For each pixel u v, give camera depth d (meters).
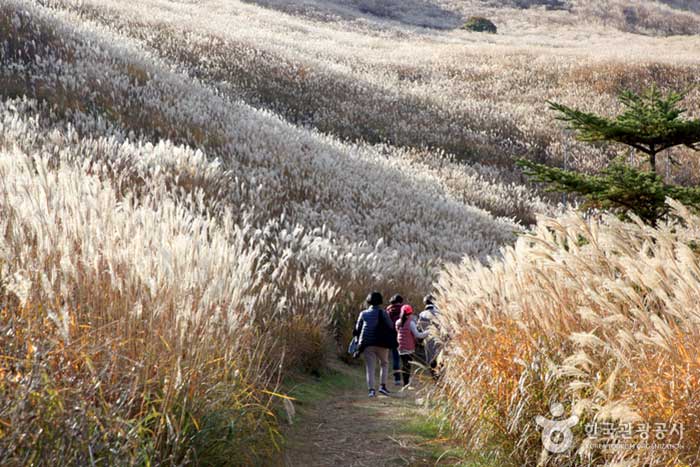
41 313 3.92
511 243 22.59
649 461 3.73
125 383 4.06
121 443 3.63
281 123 28.62
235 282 5.22
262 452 5.00
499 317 5.78
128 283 4.41
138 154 16.56
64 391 3.58
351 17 74.31
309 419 6.98
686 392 3.65
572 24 86.44
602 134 10.34
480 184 30.06
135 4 48.66
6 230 4.70
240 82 35.78
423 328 9.96
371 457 5.67
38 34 27.53
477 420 5.52
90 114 21.30
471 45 59.72
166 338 4.41
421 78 46.78
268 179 20.62
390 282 13.46
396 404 8.20
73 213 4.97
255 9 65.69
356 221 20.62
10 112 19.14
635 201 9.46
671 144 10.27
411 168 29.27
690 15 100.19
